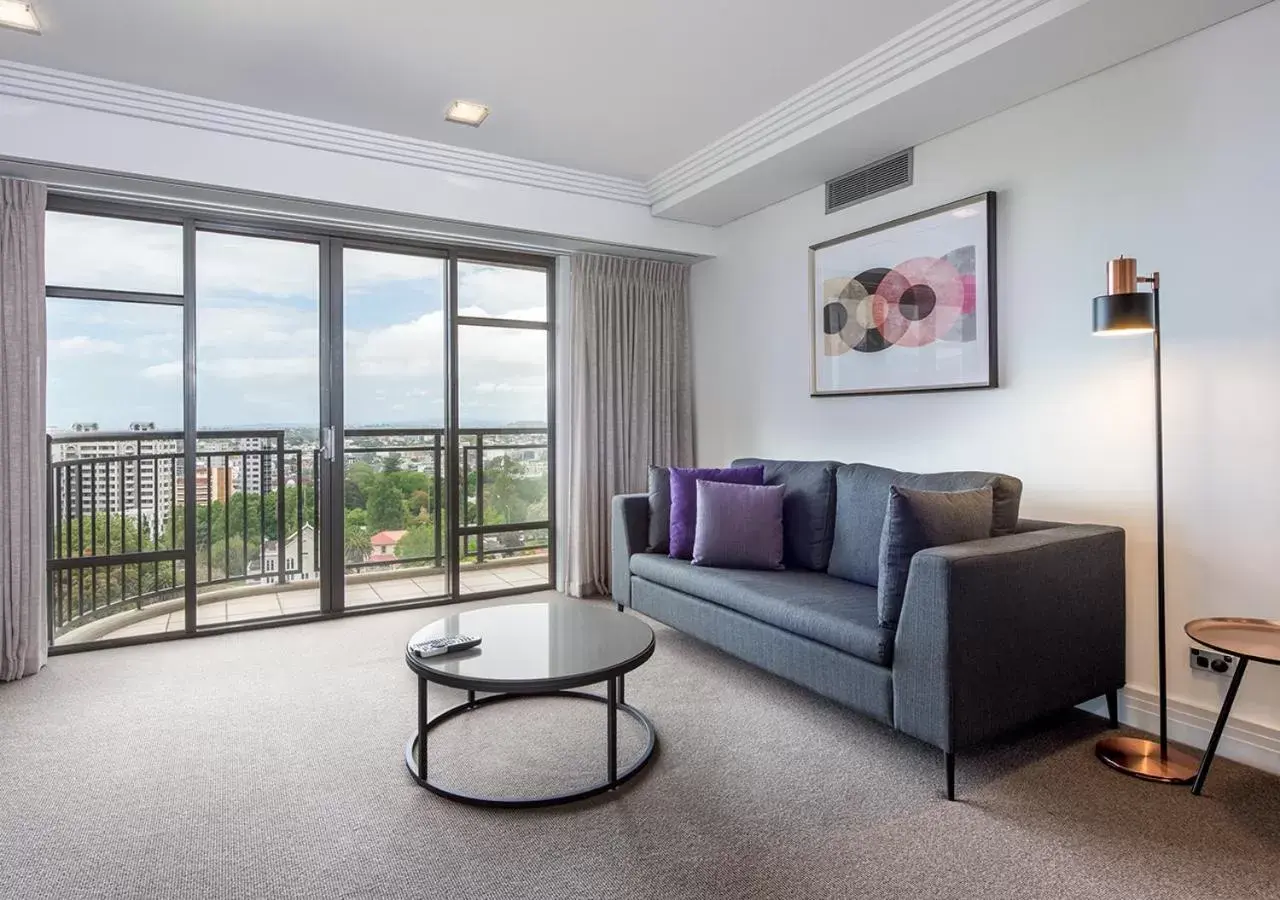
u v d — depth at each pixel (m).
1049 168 2.75
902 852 1.75
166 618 3.69
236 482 3.99
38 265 3.12
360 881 1.64
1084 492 2.66
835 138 3.20
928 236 3.19
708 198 4.06
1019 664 2.12
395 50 2.74
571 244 4.34
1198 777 2.03
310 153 3.45
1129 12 2.19
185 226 3.61
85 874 1.66
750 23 2.56
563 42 2.69
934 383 3.18
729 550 3.21
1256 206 2.19
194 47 2.71
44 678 3.01
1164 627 2.21
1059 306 2.73
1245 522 2.24
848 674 2.31
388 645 3.49
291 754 2.30
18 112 2.89
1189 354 2.36
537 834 1.83
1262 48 2.17
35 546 3.07
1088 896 1.59
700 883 1.63
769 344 4.24
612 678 2.03
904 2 2.44
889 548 2.24
